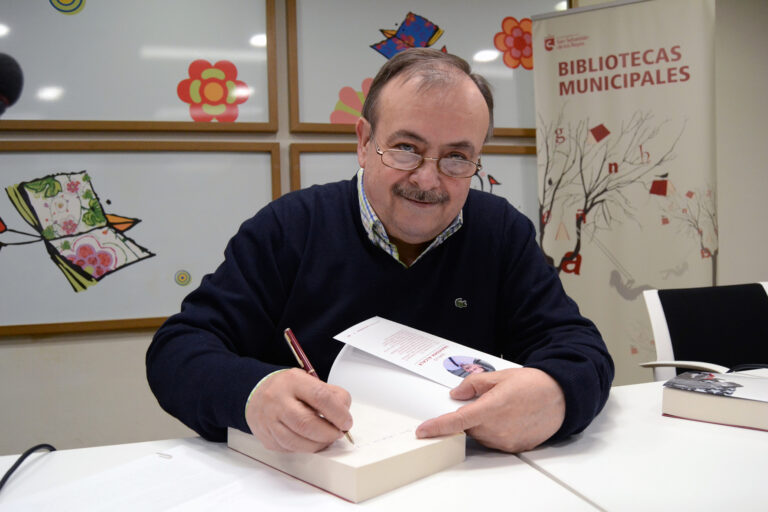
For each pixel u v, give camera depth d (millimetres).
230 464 650
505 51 2312
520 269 1063
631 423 784
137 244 1979
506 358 1078
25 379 1921
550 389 686
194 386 725
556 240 2234
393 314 1005
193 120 2016
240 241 1009
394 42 2195
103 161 1949
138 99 1969
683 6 2152
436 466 615
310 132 2121
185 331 850
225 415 673
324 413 583
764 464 623
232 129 2033
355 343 785
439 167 871
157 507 536
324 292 1000
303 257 1005
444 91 842
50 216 1910
